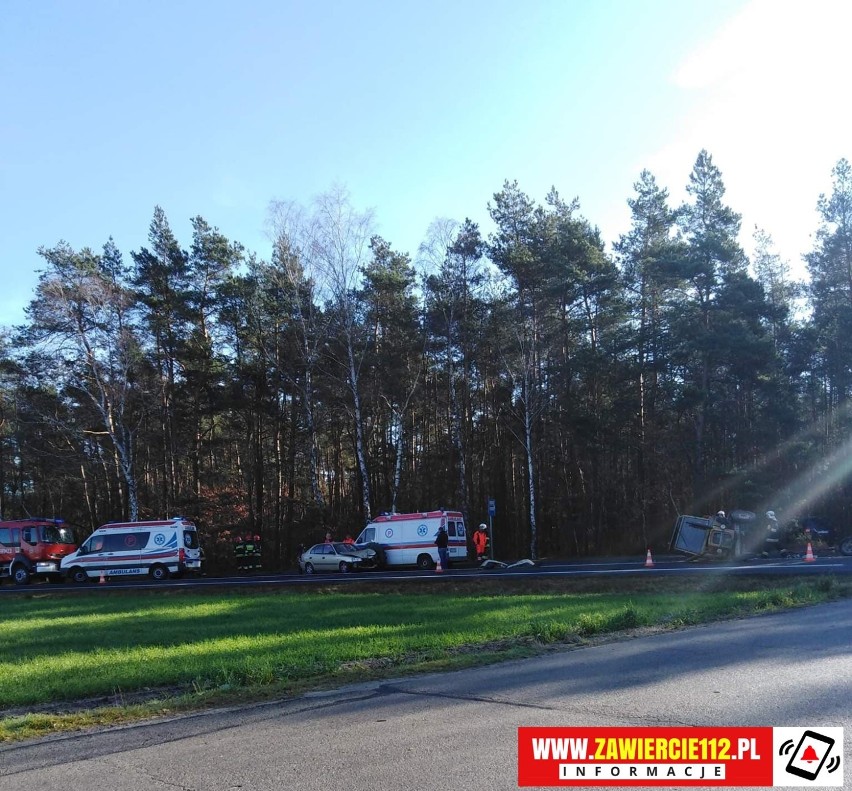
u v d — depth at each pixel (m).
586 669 9.70
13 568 37.34
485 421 50.62
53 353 42.47
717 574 22.66
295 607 20.00
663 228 47.06
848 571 22.19
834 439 43.78
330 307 42.78
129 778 6.11
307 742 6.86
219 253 47.50
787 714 7.07
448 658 11.12
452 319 44.41
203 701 8.91
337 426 51.81
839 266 47.56
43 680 10.45
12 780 6.23
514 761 6.09
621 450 45.81
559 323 46.88
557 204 49.69
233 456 52.97
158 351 47.62
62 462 50.03
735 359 41.16
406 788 5.56
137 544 35.31
